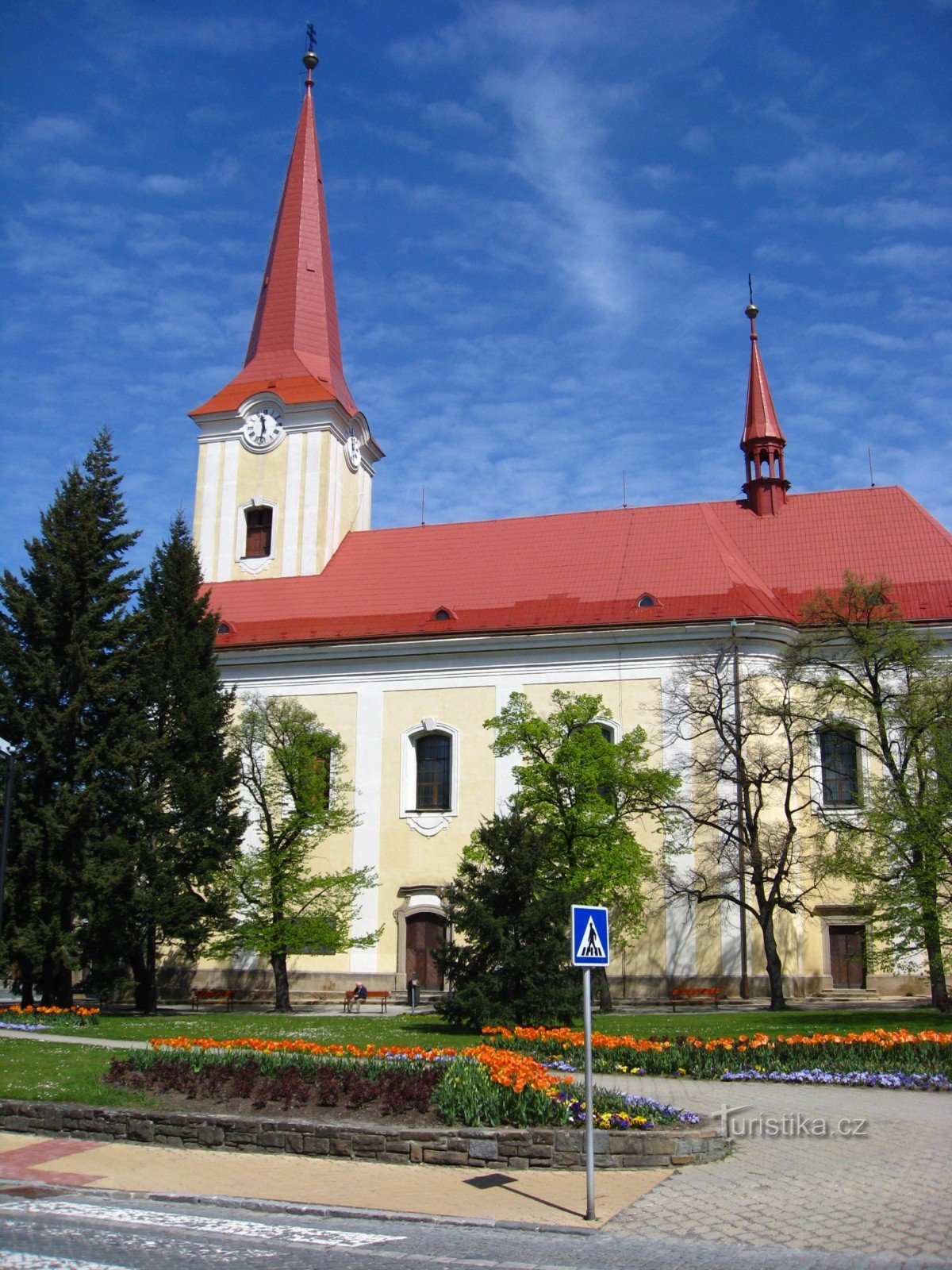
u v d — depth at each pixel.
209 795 40.50
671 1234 11.43
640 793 38.00
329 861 47.41
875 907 32.84
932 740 33.38
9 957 34.91
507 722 37.94
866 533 48.84
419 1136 15.00
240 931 40.91
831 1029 27.34
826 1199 12.42
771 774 40.81
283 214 59.91
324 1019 35.34
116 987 39.78
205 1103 17.30
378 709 48.31
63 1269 10.33
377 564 52.62
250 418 55.44
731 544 49.72
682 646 45.00
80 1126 16.73
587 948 13.01
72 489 40.25
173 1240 11.50
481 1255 10.86
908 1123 16.25
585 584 48.12
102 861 37.06
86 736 37.94
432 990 45.16
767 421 51.91
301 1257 10.84
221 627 51.12
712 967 41.72
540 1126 15.42
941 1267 10.03
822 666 40.81
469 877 31.41
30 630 37.88
